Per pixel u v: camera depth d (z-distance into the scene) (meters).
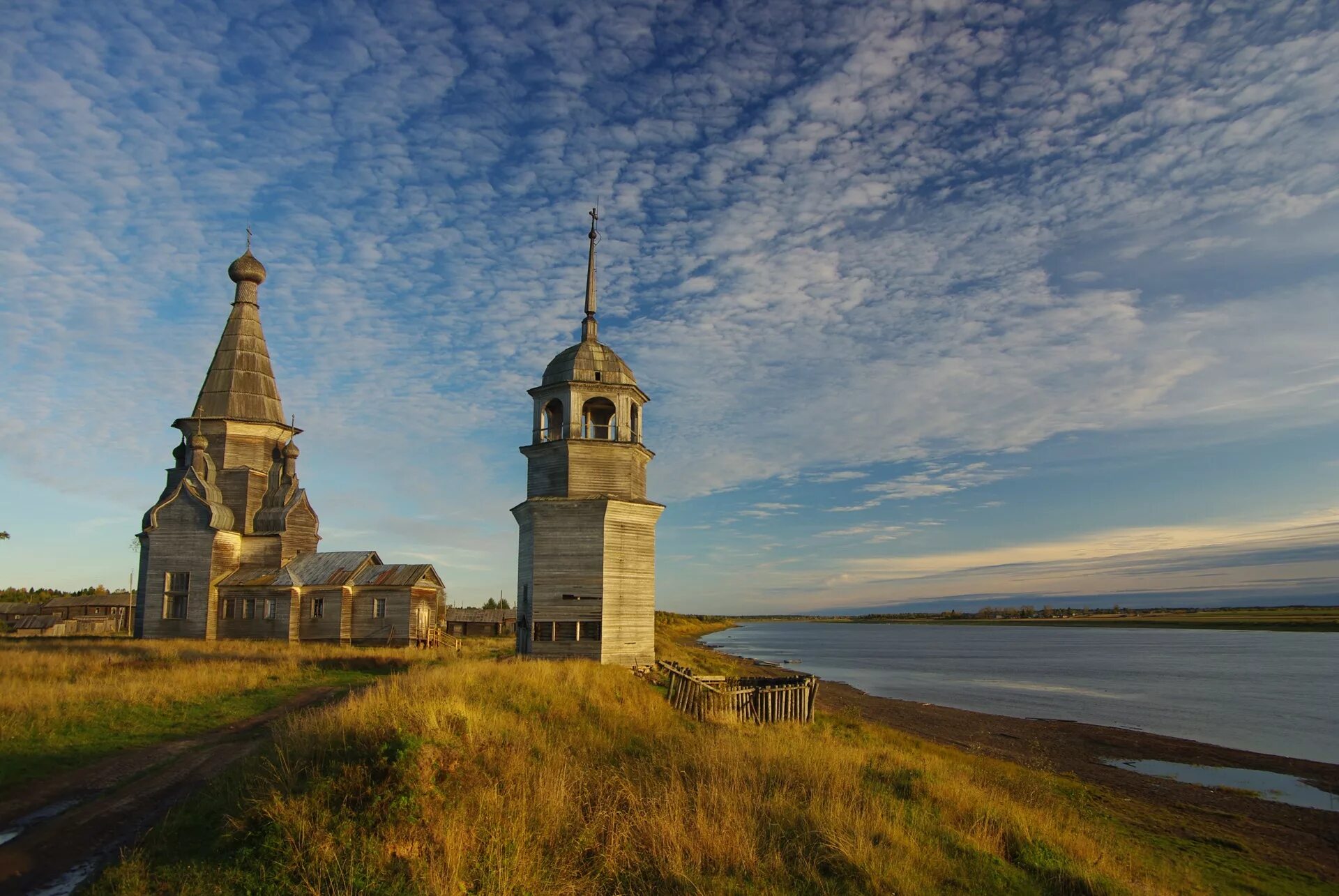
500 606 99.06
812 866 10.68
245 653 40.91
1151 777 30.06
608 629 30.09
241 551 54.56
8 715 17.69
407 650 42.88
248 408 57.53
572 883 9.70
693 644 135.62
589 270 35.50
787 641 171.25
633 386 33.19
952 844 12.41
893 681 70.62
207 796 11.82
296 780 11.60
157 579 52.69
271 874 8.99
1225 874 16.78
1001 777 22.81
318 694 24.58
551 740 16.08
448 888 8.94
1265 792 28.00
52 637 57.62
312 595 51.44
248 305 60.09
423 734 12.22
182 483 53.47
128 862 9.34
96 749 15.70
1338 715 48.72
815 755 16.06
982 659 103.88
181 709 20.83
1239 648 126.69
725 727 21.23
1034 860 12.52
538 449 32.41
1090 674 79.12
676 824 11.29
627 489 31.80
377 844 9.60
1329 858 19.56
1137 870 14.47
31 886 9.03
